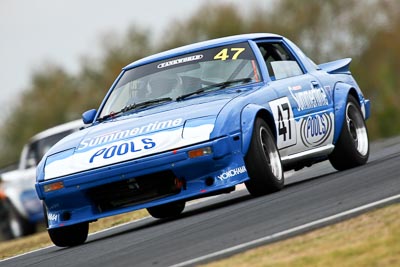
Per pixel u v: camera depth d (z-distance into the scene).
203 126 26.03
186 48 30.89
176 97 29.02
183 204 32.06
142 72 30.53
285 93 29.20
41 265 23.73
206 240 21.22
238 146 26.19
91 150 26.80
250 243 19.58
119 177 25.95
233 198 31.78
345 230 19.17
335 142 31.91
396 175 25.75
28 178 57.22
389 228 18.38
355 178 27.42
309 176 34.50
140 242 23.56
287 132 28.66
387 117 100.75
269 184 26.88
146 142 26.11
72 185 26.41
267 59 30.53
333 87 32.50
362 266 16.17
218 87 28.98
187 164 25.69
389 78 101.31
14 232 58.19
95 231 33.69
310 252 17.78
